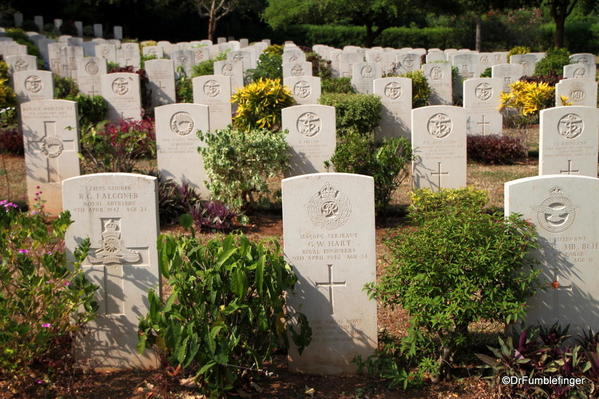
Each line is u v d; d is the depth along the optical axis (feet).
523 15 155.33
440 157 36.11
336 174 18.79
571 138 34.63
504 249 17.37
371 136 52.95
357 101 50.85
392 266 18.34
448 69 68.85
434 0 128.98
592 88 52.26
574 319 19.27
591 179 18.76
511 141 47.34
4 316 16.69
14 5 147.43
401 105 52.60
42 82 53.62
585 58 80.43
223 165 33.04
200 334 16.34
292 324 19.15
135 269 19.31
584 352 17.49
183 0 154.10
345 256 19.01
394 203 36.11
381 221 33.19
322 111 36.24
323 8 134.41
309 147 36.50
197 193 37.42
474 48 150.00
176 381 18.25
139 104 55.36
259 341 17.54
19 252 17.90
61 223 18.25
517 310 16.92
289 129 36.37
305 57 81.61
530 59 85.76
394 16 134.41
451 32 152.25
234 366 16.40
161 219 33.37
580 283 19.13
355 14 135.85
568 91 52.24
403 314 22.49
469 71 80.64
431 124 35.86
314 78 54.60
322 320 19.19
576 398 16.26
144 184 19.01
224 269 16.83
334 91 70.90
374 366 18.49
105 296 19.39
